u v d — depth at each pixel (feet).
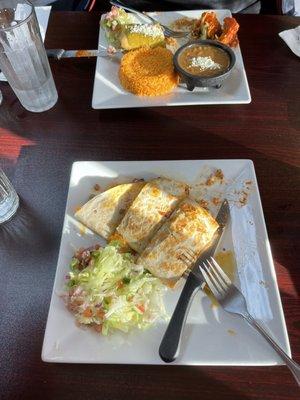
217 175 1.44
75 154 1.62
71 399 1.08
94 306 1.16
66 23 2.06
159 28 1.87
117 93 1.75
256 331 1.12
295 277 1.26
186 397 1.07
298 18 1.99
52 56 1.90
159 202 1.34
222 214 1.35
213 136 1.64
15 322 1.22
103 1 2.52
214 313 1.16
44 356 1.09
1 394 1.10
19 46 1.62
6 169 1.59
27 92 1.70
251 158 1.56
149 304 1.18
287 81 1.78
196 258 1.25
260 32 1.95
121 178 1.47
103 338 1.13
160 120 1.71
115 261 1.23
